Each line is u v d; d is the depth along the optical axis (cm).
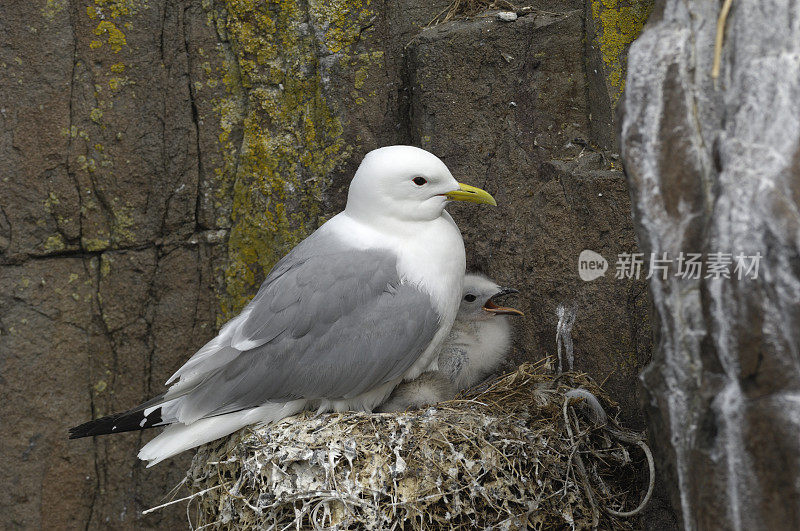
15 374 850
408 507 654
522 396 750
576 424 721
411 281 732
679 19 535
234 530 693
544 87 835
